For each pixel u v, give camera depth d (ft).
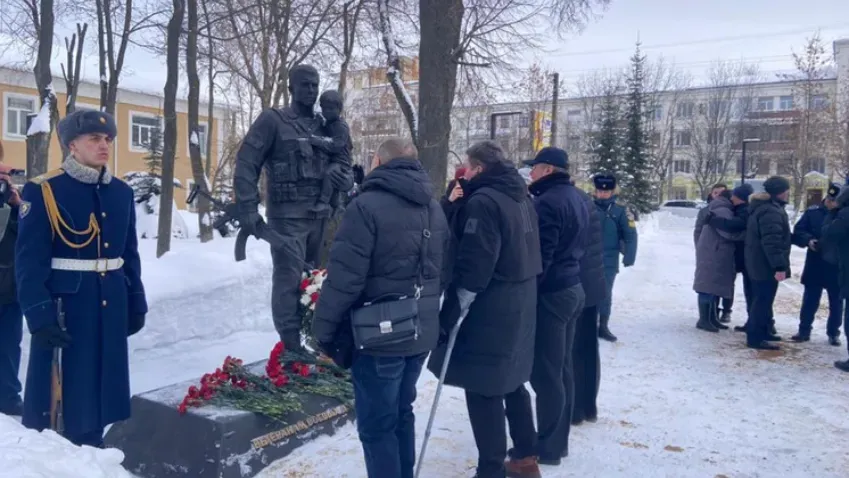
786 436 15.05
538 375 13.03
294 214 15.65
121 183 12.01
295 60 47.39
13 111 88.89
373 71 49.70
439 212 11.09
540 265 12.10
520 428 12.35
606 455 13.76
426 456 13.51
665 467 13.23
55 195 11.02
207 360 19.02
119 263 11.77
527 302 11.66
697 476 12.85
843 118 97.66
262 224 15.20
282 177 15.46
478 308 11.45
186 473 12.05
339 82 46.60
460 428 15.11
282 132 15.39
